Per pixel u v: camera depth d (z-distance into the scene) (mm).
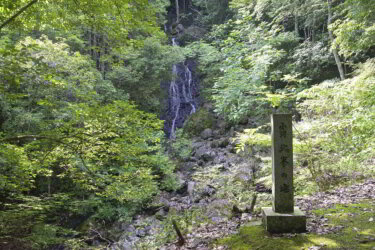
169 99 18156
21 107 8281
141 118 5230
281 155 3752
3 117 8430
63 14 4934
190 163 12438
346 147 6070
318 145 6621
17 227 5406
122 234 8227
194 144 14148
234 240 3684
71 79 7965
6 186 5465
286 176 3752
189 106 18250
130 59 13641
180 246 4152
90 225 8898
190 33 20781
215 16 20203
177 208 8570
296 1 11711
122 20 4969
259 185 7926
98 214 9062
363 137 5574
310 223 3881
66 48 10289
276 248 3205
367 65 7438
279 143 3754
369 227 3533
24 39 7730
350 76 11875
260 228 3881
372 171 6121
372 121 5121
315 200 5141
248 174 8688
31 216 5793
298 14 12078
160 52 13844
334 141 6109
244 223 4641
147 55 13867
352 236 3312
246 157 10734
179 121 17516
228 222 5121
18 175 5281
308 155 6496
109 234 8570
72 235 8586
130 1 4770
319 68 12172
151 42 13266
